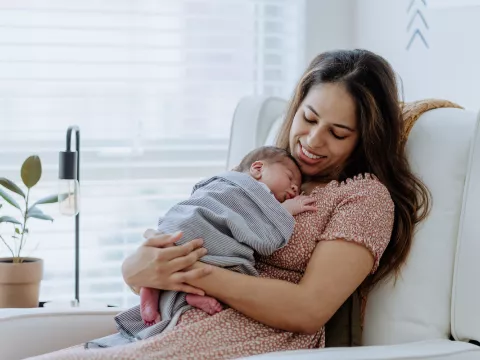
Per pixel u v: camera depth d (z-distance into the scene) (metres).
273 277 1.65
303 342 1.56
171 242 1.57
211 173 2.78
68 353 1.40
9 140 2.61
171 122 2.73
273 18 2.78
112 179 2.71
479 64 2.02
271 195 1.64
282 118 2.00
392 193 1.64
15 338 1.66
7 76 2.59
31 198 2.64
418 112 1.70
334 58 1.71
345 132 1.66
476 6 2.03
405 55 2.40
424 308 1.55
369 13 2.63
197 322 1.50
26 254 2.66
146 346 1.43
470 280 1.49
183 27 2.70
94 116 2.67
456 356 1.41
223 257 1.57
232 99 2.78
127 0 2.64
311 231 1.62
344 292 1.52
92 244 2.71
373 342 1.62
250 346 1.50
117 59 2.66
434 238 1.57
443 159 1.59
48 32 2.60
